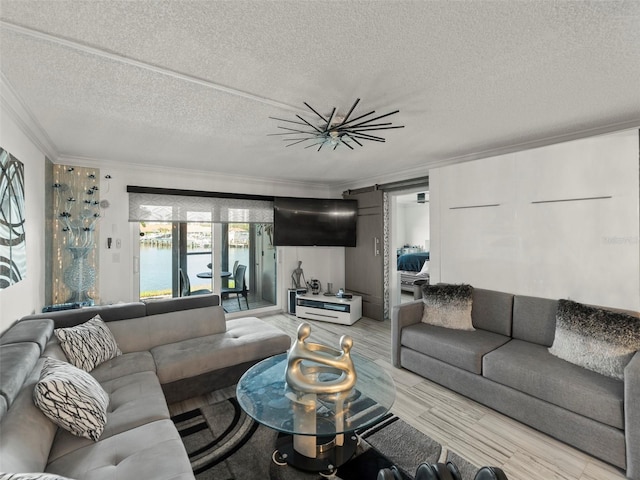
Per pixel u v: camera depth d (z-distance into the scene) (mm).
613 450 1798
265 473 1771
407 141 3193
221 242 4883
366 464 1850
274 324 4762
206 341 2785
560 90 2080
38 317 2393
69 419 1433
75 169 3678
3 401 1254
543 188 2855
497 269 3160
